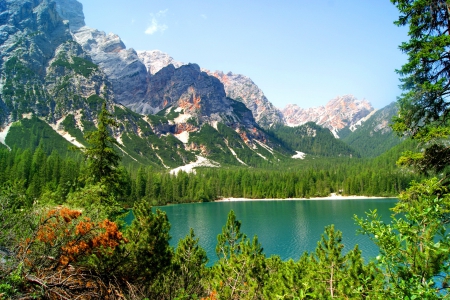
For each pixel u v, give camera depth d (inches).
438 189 399.9
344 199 5871.1
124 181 1039.0
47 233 335.9
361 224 241.0
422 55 475.5
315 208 4330.7
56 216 347.3
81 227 349.1
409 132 539.8
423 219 221.3
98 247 359.9
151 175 5664.4
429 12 500.7
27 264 294.7
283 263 637.3
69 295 295.6
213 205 5324.8
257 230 2566.4
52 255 333.1
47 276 299.0
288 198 6515.8
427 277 223.8
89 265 354.9
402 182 5816.9
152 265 446.3
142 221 475.8
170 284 474.0
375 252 1592.0
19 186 389.7
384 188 6003.9
